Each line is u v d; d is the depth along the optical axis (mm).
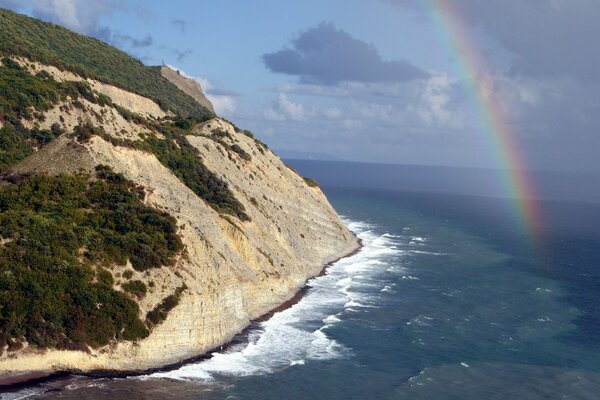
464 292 80812
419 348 58000
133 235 55344
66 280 48250
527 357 57000
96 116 80688
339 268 92625
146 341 49031
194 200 68625
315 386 48125
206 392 45344
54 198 56469
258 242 75875
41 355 44781
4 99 74250
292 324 63219
